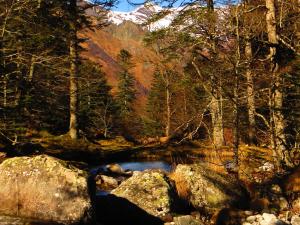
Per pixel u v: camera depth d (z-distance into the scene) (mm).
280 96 12719
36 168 7969
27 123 21797
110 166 17312
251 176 12391
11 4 18703
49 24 21297
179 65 17812
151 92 52000
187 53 16938
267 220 8250
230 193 10117
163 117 45875
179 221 8273
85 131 35500
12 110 19516
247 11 11719
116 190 9555
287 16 13734
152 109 49469
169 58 18172
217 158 12461
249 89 12141
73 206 7605
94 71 28547
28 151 19344
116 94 62188
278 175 11898
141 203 9078
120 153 24078
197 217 9195
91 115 39406
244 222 8516
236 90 11250
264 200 9617
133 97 62969
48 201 7660
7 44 19172
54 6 21312
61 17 22688
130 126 52719
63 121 32219
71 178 7816
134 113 57812
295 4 13133
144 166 20531
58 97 26141
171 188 9461
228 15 11664
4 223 7031
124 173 17109
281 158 12695
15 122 19797
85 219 7594
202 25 12805
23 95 20766
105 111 42594
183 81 16516
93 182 8203
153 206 9047
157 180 9469
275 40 12781
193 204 9828
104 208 9039
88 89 27750
